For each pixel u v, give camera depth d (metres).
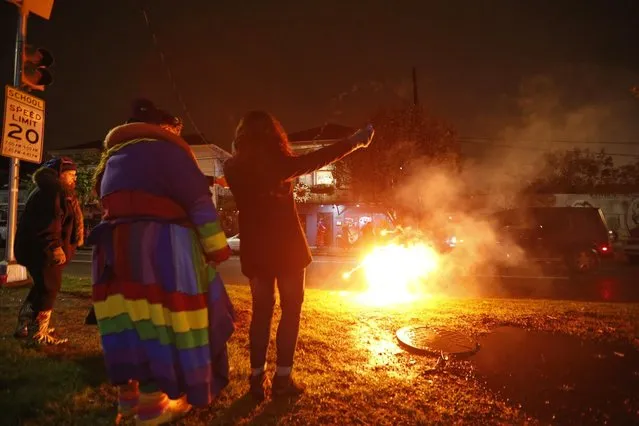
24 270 7.25
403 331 4.32
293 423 2.45
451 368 3.41
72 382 2.84
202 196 2.16
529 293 9.48
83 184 24.81
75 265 14.50
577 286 10.52
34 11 7.36
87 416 2.44
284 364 2.74
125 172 2.13
